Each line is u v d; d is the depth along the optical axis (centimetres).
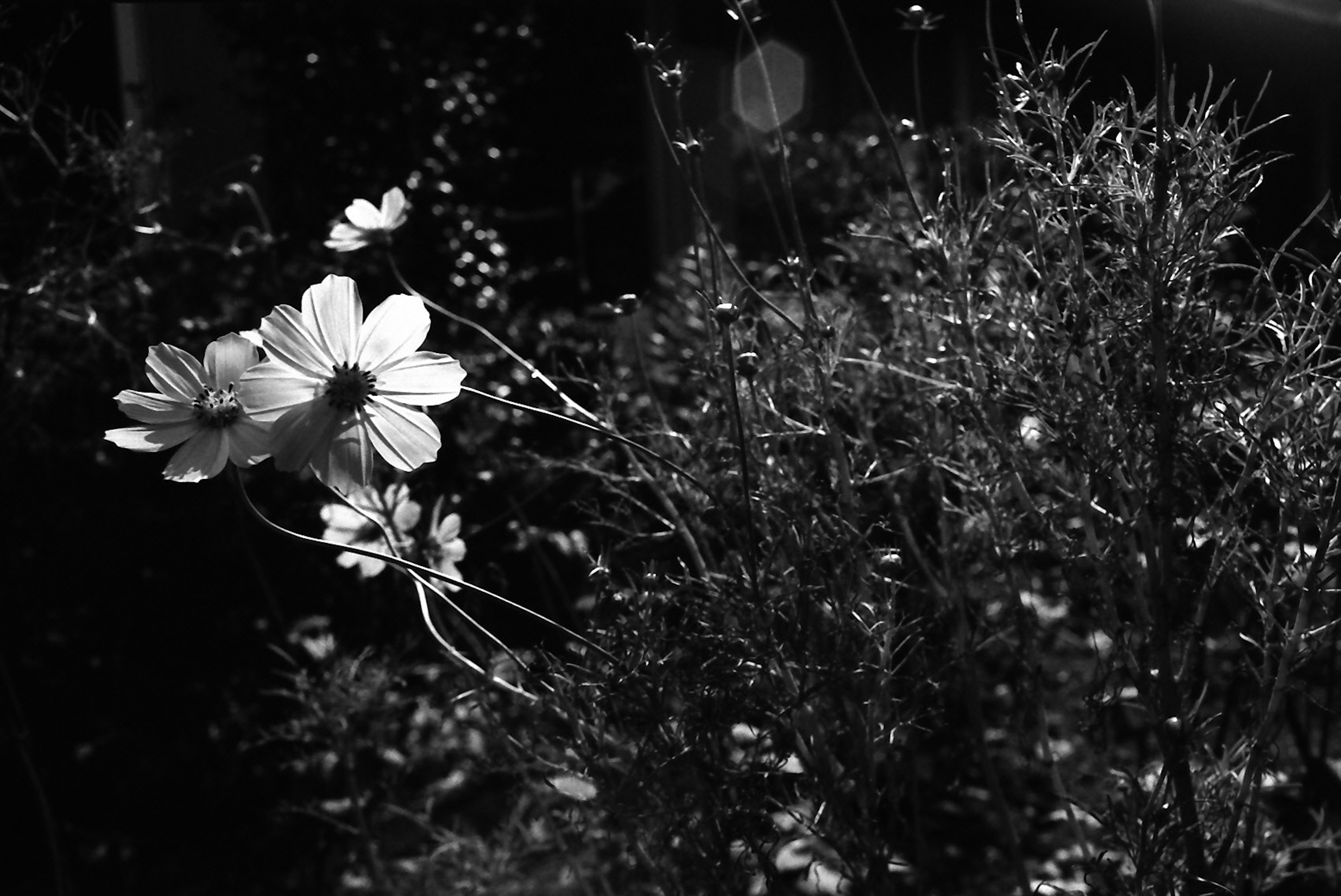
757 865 182
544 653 167
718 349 189
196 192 423
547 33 626
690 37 667
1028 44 165
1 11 285
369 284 372
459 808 330
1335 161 893
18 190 379
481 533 325
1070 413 168
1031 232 187
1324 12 728
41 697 354
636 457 206
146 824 356
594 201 619
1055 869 284
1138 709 235
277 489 348
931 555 223
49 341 312
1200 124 155
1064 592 183
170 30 514
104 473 345
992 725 326
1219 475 163
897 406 210
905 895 265
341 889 319
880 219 236
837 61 729
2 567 345
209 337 334
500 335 372
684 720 163
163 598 352
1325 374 179
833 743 181
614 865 266
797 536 174
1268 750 164
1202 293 160
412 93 438
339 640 329
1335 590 158
